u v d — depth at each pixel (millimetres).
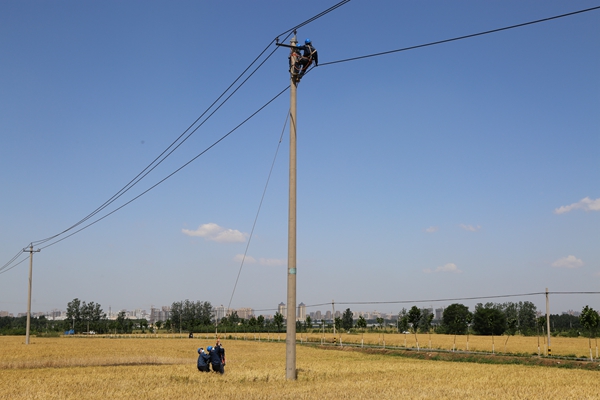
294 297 28469
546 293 55375
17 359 46625
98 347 73438
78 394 23953
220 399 22203
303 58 28141
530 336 118562
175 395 23484
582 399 23547
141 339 113938
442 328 144625
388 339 100875
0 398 22656
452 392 25297
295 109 28734
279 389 25500
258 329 150125
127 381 29000
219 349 33906
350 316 172875
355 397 22891
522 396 24219
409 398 22922
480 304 151125
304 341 101125
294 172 28312
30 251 81812
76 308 173750
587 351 62469
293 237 28000
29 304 81062
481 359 54594
